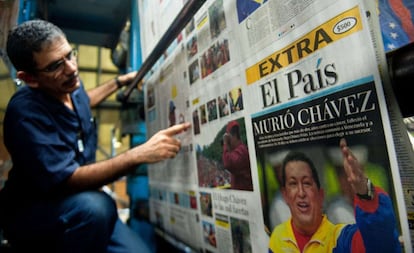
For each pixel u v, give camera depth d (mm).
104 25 1389
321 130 322
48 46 667
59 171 650
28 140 644
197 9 551
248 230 468
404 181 249
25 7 1003
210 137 577
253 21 428
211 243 592
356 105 280
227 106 509
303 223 354
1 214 759
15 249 775
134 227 1127
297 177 361
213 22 545
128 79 1142
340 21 293
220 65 523
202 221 629
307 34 333
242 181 477
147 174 1152
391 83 252
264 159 420
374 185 266
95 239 692
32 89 750
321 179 326
